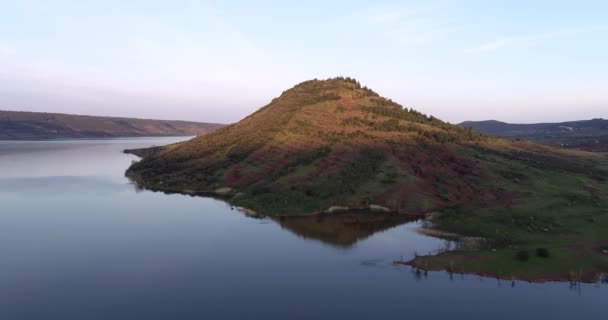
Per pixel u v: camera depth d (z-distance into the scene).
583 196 90.88
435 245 68.50
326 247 68.56
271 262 61.94
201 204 102.81
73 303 49.62
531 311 46.97
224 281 55.34
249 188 111.12
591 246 63.44
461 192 97.81
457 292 51.53
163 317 46.38
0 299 50.56
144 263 61.78
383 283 54.38
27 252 66.56
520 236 69.50
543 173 109.69
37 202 104.56
